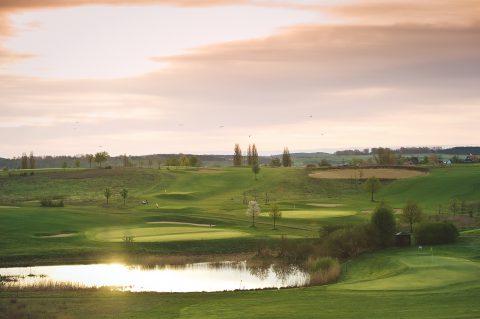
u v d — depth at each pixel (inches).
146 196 6786.4
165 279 2837.1
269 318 1702.8
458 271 2439.7
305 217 4790.8
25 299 2158.0
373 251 3312.0
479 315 1605.6
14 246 3531.0
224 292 2282.2
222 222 4571.9
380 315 1670.8
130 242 3622.0
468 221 4490.7
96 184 7647.6
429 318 1592.0
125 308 1957.4
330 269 2783.0
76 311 1919.3
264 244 3656.5
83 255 3393.2
